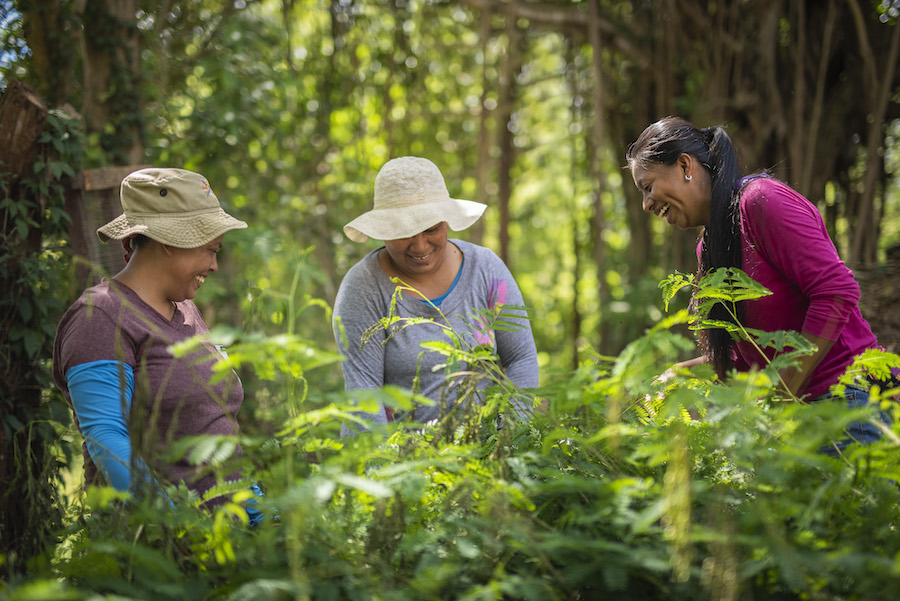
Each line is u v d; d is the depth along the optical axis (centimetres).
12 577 114
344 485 112
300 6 725
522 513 112
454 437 135
